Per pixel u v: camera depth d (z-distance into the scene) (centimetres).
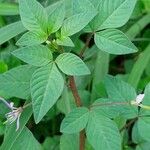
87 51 55
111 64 62
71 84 38
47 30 36
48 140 50
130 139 54
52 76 34
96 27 37
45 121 53
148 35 62
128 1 36
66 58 34
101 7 37
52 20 36
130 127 54
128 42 35
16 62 51
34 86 33
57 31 36
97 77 52
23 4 36
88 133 36
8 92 38
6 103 40
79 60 34
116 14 36
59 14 36
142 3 59
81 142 41
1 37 48
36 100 33
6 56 51
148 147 46
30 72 38
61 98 49
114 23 36
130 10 36
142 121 38
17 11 54
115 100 39
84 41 62
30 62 34
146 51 54
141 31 63
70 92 51
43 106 33
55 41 36
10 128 41
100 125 36
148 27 64
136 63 53
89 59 55
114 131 36
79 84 53
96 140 35
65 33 36
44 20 36
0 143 52
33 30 36
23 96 38
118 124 46
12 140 40
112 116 37
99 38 36
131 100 39
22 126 40
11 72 38
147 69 55
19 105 48
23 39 36
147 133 37
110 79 40
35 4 36
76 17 35
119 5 37
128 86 39
